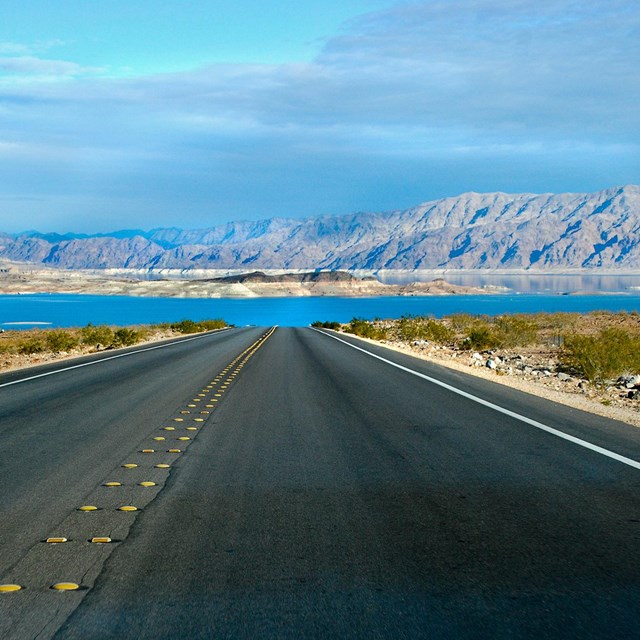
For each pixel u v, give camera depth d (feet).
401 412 38.14
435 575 14.74
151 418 36.14
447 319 185.37
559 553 16.11
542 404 41.52
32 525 18.29
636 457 26.63
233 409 39.32
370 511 19.54
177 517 18.97
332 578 14.58
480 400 43.11
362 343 111.65
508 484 22.56
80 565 15.38
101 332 119.24
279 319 441.27
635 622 12.59
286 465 25.35
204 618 12.73
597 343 67.46
